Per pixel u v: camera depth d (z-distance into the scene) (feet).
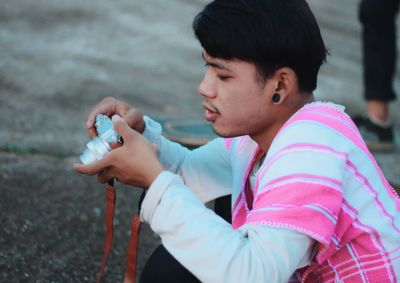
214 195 5.13
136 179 3.94
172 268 4.32
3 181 8.48
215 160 5.12
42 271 6.58
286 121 4.13
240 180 4.57
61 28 17.43
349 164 3.90
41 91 13.42
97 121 4.38
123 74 15.21
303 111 4.02
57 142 10.83
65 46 16.25
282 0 3.94
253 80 3.90
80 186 8.77
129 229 7.78
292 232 3.61
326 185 3.69
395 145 12.78
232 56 3.84
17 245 7.00
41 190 8.44
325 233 3.61
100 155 4.06
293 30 3.86
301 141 3.83
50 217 7.74
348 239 3.92
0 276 6.35
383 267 3.93
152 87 14.82
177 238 3.68
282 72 3.91
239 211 4.51
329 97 15.87
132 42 17.46
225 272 3.56
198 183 5.13
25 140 10.67
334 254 3.97
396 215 4.11
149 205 3.77
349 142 3.94
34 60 14.96
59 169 9.32
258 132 4.19
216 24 3.84
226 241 3.61
